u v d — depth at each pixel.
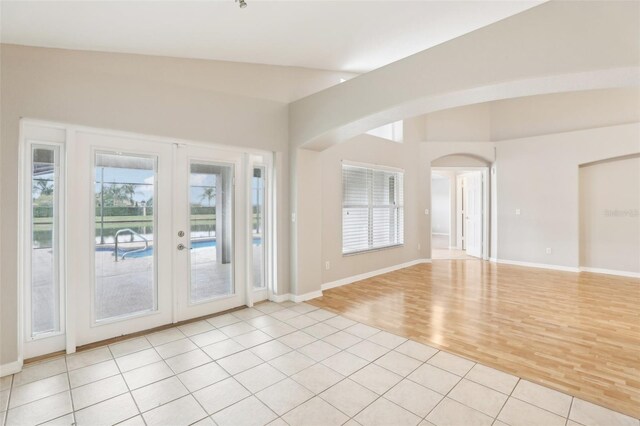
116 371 2.41
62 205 2.69
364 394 2.12
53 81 2.54
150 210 3.19
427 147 6.86
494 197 6.96
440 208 12.84
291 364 2.52
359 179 5.48
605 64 2.11
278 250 4.14
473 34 2.57
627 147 5.43
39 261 2.62
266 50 3.49
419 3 2.87
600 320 3.45
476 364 2.51
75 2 1.91
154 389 2.18
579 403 2.01
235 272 3.87
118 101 2.86
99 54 2.76
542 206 6.29
